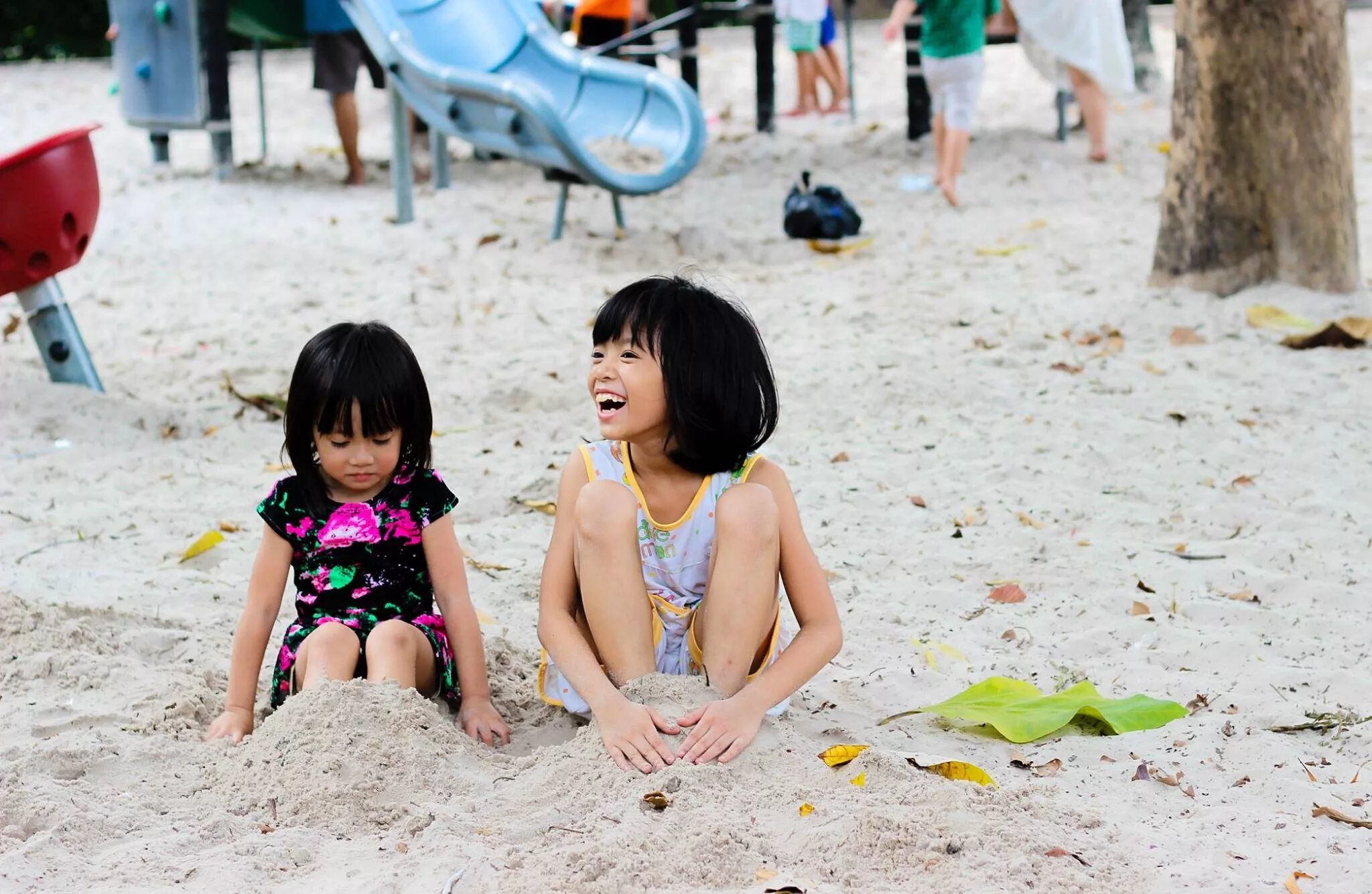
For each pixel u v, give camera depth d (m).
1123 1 13.20
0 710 3.27
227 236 9.32
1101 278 7.71
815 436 5.59
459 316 7.37
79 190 5.75
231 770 2.95
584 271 8.30
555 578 3.24
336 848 2.65
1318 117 6.88
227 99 11.17
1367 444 5.31
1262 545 4.42
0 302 7.93
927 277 7.95
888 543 4.55
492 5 10.18
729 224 9.39
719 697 3.04
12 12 20.03
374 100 15.10
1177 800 2.88
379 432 3.20
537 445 5.59
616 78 9.59
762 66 12.34
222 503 5.00
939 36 9.43
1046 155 11.01
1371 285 7.30
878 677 3.58
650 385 3.06
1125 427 5.57
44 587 4.13
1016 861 2.49
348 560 3.36
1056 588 4.18
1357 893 2.47
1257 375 6.12
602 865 2.50
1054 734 3.25
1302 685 3.47
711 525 3.17
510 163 11.86
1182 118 7.15
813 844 2.58
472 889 2.46
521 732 3.29
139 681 3.46
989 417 5.78
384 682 3.09
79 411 5.78
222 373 6.53
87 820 2.70
